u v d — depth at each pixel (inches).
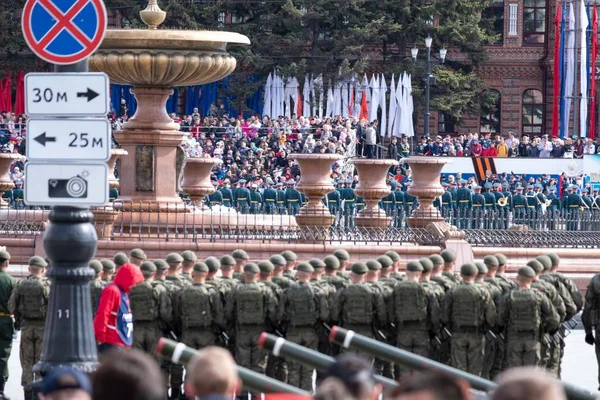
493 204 5339.6
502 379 813.9
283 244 3287.4
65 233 1519.4
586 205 5526.6
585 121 7327.8
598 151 6870.1
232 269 2204.7
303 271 2105.1
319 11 7839.6
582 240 3604.8
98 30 1531.7
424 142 6496.1
